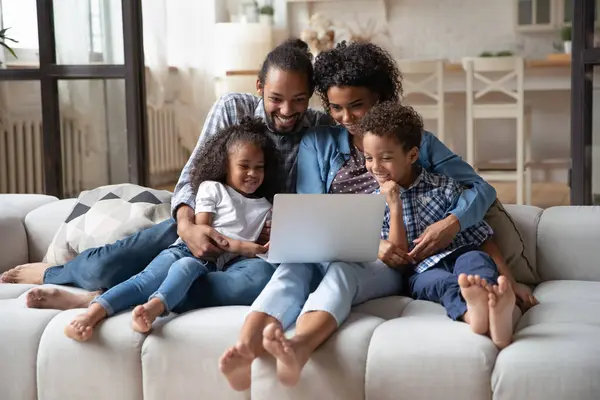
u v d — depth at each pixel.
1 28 3.68
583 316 1.96
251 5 6.56
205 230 2.21
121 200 2.69
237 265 2.19
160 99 5.75
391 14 6.62
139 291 2.09
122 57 3.57
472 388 1.73
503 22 6.41
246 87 6.01
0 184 3.81
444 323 1.87
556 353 1.70
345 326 1.88
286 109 2.35
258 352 1.85
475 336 1.78
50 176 3.68
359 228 2.03
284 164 2.49
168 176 6.13
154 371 1.94
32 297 2.14
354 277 2.04
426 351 1.76
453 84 5.61
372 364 1.79
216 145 2.36
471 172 2.38
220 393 1.90
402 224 2.18
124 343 1.96
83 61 3.61
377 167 2.20
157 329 1.96
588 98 3.13
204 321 1.95
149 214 2.63
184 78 6.15
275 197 1.96
